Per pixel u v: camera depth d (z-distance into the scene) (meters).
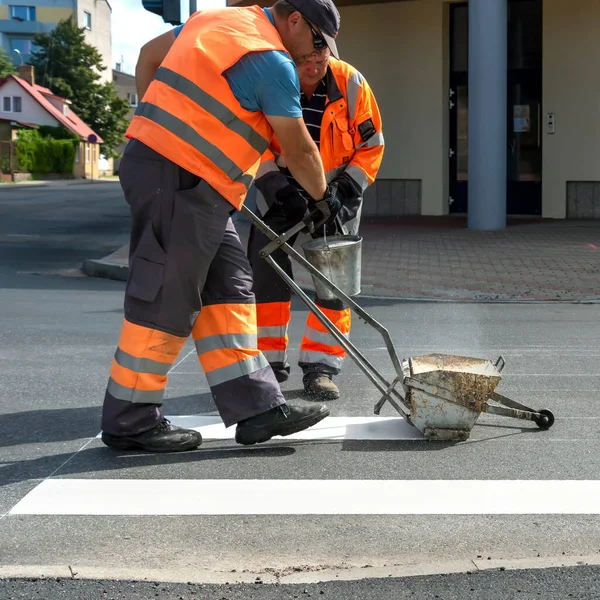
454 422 4.49
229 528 3.46
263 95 3.99
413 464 4.19
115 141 82.38
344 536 3.38
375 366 6.48
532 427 4.81
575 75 17.62
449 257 12.86
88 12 93.50
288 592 2.89
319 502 3.72
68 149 64.00
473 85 15.84
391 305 9.68
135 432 4.34
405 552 3.23
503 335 7.89
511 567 3.05
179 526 3.48
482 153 15.95
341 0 18.56
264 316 5.58
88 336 7.64
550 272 11.55
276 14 4.22
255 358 4.35
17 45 91.81
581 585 2.93
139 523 3.50
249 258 5.49
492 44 15.64
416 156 18.98
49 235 17.95
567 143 17.84
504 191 16.16
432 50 18.55
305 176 4.23
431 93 18.67
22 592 2.88
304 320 8.96
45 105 67.69
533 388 5.77
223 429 4.79
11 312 8.98
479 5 15.55
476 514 3.59
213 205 4.07
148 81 4.49
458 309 9.44
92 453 4.38
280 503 3.71
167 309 4.16
